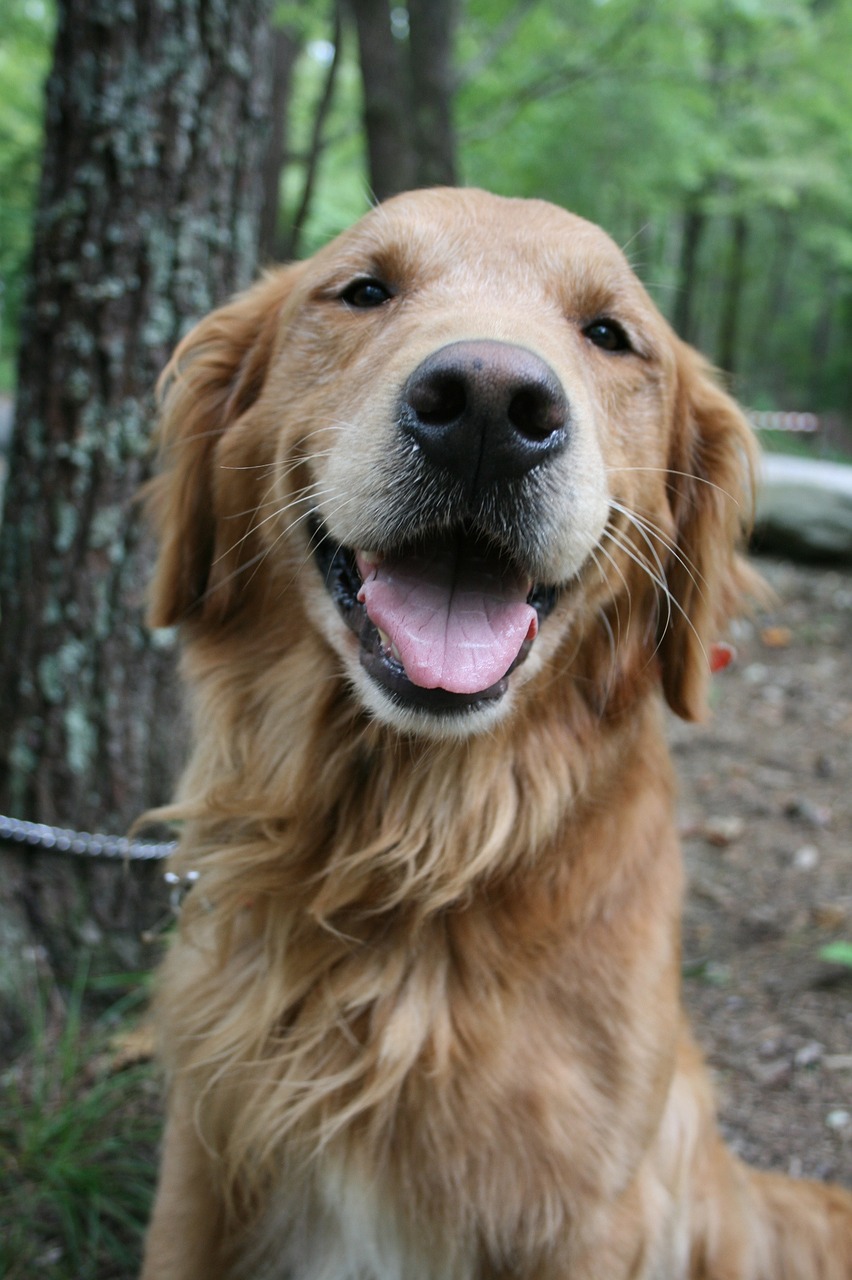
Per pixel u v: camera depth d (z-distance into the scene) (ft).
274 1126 1.58
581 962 1.60
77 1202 1.86
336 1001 1.58
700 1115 1.83
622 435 1.67
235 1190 1.68
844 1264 1.86
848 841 3.04
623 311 1.68
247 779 1.69
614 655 1.69
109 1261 1.82
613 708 1.70
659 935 1.65
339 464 1.46
